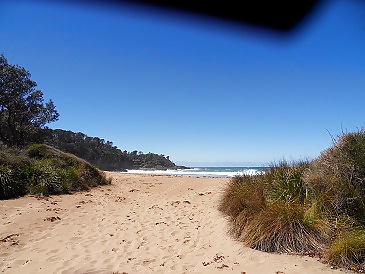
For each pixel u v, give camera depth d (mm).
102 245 6207
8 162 11484
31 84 27625
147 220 8297
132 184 16719
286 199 6285
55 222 7742
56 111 29969
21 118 27359
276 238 5301
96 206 9984
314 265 4531
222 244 5984
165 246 6148
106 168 53938
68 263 5227
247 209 6484
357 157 5844
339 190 5668
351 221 5246
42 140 30469
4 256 5492
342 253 4480
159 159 72750
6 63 26344
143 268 5055
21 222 7473
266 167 8352
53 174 12195
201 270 4914
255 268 4738
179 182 17469
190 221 8094
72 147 48125
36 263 5207
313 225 5250
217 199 10531
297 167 7508
